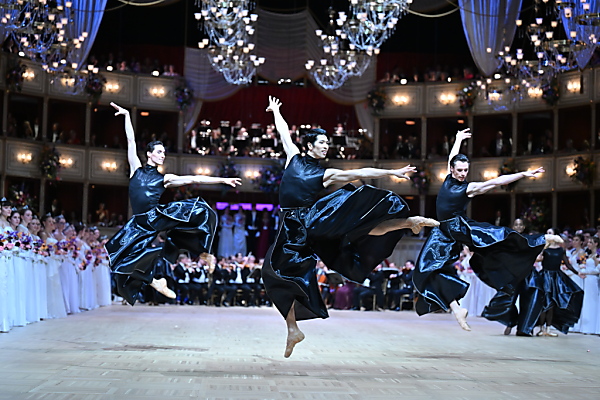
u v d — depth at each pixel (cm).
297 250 704
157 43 3125
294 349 980
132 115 2972
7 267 1212
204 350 935
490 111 2886
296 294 708
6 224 1241
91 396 563
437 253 866
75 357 818
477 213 3011
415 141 3034
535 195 2883
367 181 2986
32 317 1354
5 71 2664
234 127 3056
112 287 2275
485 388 648
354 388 634
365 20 1992
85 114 2942
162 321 1454
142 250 788
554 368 809
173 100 3003
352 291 2241
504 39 2509
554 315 1312
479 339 1207
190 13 3120
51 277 1506
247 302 2244
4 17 1864
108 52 3084
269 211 3083
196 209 805
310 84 3139
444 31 3111
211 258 800
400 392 618
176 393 587
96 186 3033
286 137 745
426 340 1172
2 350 879
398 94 3008
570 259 1475
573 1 1789
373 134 3036
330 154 3017
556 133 2742
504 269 846
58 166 2756
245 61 2455
